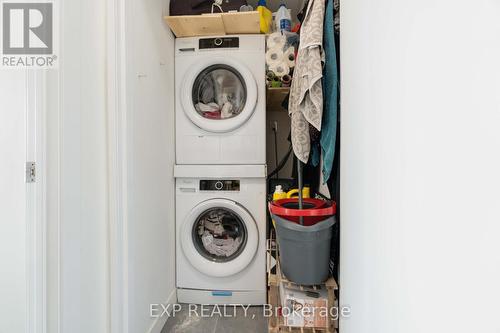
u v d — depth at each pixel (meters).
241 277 1.63
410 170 0.47
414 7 0.45
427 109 0.41
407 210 0.48
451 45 0.36
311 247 1.01
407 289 0.48
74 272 0.91
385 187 0.58
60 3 0.85
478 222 0.31
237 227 1.75
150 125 1.33
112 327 1.07
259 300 1.62
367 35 0.68
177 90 1.66
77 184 0.93
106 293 1.07
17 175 0.82
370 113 0.66
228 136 1.64
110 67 1.06
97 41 1.02
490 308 0.30
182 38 1.67
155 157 1.39
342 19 0.97
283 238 1.06
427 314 0.41
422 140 0.43
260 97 1.63
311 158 1.29
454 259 0.35
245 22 1.54
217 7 1.59
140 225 1.21
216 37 1.65
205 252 1.71
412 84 0.46
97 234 1.02
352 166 0.83
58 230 0.85
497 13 0.28
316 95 1.01
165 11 1.54
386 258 0.57
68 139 0.89
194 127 1.66
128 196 1.10
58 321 0.85
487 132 0.30
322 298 1.06
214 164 1.65
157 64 1.42
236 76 1.70
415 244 0.45
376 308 0.62
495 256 0.29
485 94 0.30
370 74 0.67
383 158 0.59
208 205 1.63
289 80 1.63
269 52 1.62
